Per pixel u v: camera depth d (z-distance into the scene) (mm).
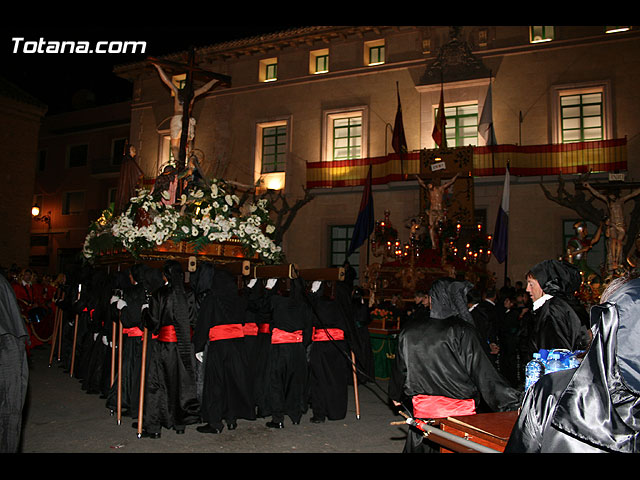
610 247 15711
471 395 3629
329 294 7445
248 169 23844
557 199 17719
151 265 7457
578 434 2033
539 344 4270
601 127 18672
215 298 6617
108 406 7344
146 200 8570
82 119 32750
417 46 21344
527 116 19422
